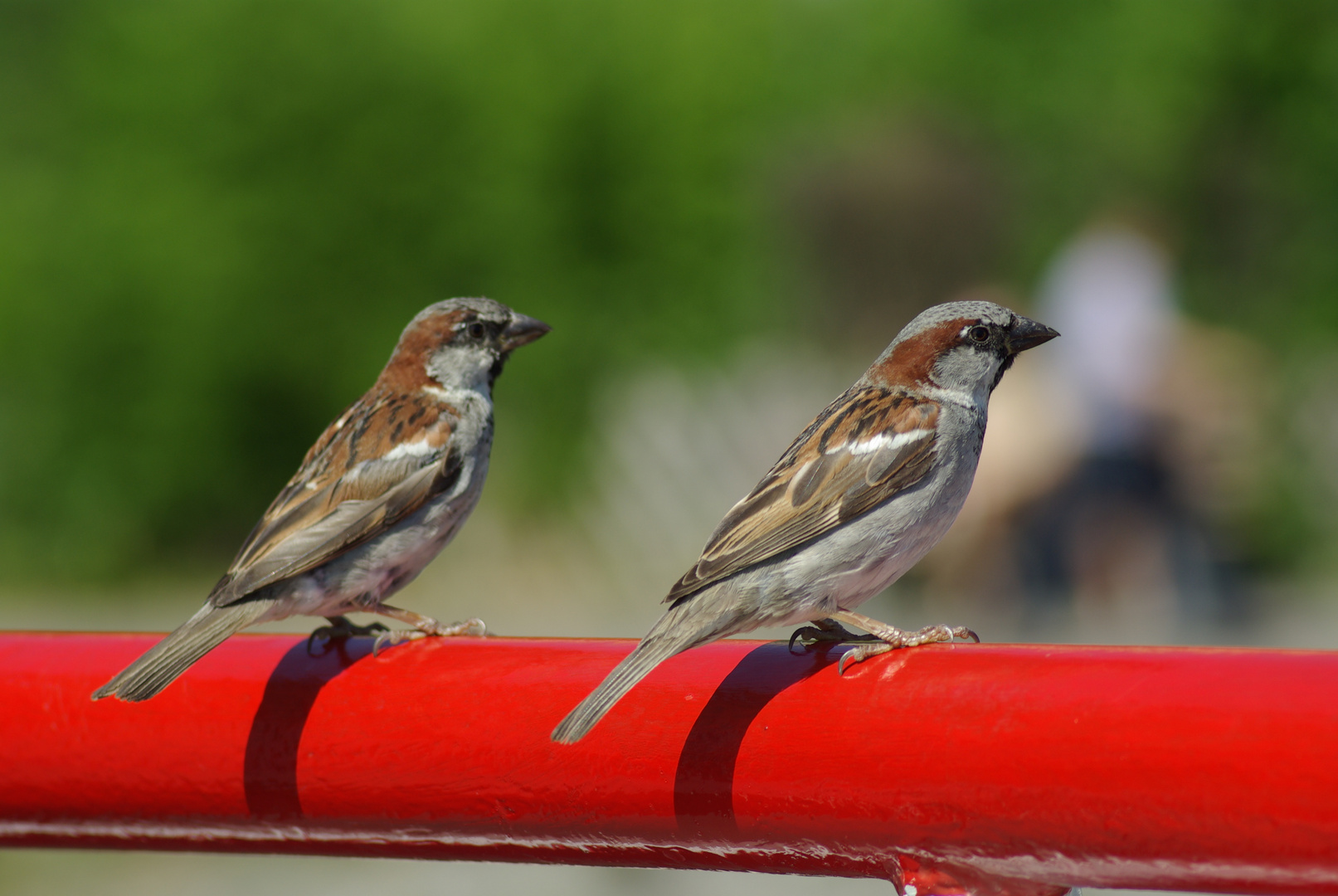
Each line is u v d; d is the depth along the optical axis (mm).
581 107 26125
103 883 11414
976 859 3234
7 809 3959
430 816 3633
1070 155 25750
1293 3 26484
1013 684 3154
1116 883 3164
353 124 25953
